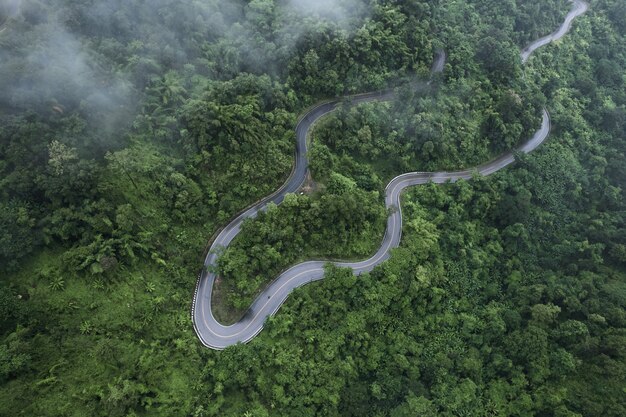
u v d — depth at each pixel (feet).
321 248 291.99
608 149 423.64
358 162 331.16
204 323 254.68
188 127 272.72
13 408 189.47
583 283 318.86
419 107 350.43
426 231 314.14
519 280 336.70
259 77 306.96
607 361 270.46
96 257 225.56
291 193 286.46
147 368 223.51
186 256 258.37
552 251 361.71
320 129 322.96
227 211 280.10
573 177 391.24
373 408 266.98
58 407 198.70
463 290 318.65
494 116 371.76
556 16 513.45
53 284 219.82
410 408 258.98
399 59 362.53
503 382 284.61
